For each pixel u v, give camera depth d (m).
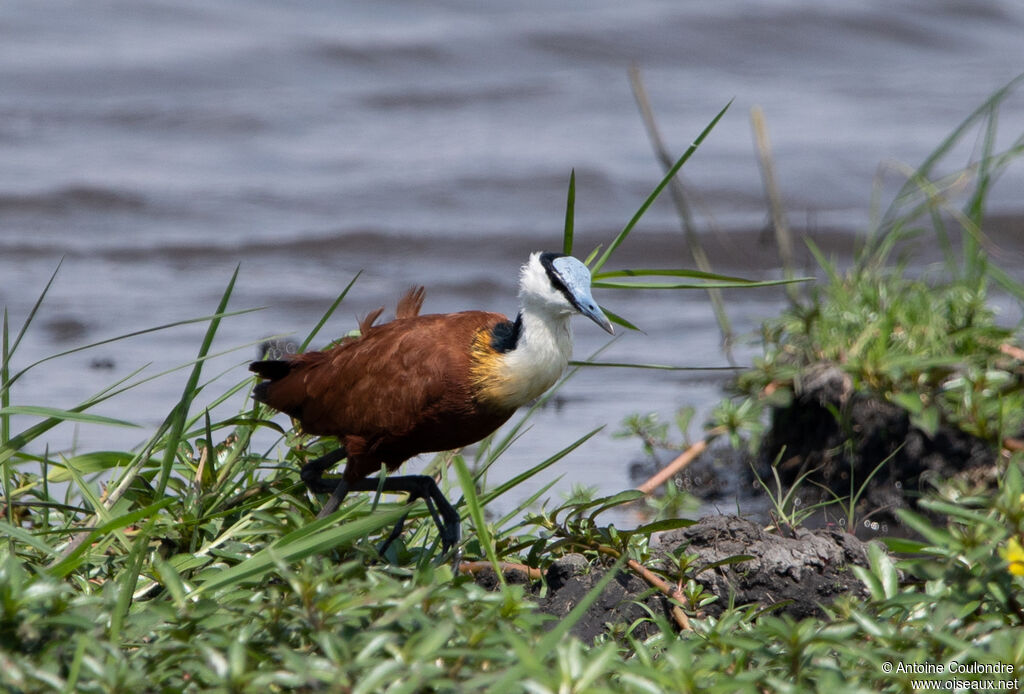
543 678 5.04
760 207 22.58
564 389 15.15
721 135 25.86
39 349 15.79
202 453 8.88
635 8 32.06
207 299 18.20
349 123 27.02
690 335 16.86
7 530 6.82
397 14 31.66
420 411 8.53
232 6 30.67
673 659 5.49
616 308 18.38
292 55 29.56
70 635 5.75
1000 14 32.78
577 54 30.42
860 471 11.36
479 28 30.98
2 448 7.77
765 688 5.80
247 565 6.45
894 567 6.87
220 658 5.20
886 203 22.55
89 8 29.91
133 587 6.55
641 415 13.91
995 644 5.68
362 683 4.95
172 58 28.80
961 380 10.74
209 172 23.94
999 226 21.03
